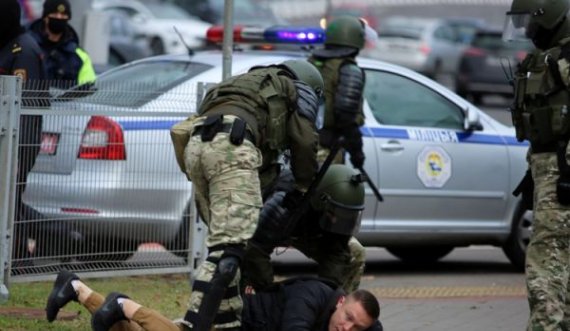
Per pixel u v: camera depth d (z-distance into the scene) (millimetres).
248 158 18469
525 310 27438
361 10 128250
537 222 21172
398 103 31812
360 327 18297
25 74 27500
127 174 26641
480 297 29172
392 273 33000
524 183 22219
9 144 24062
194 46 86062
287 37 31766
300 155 19453
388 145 31047
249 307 18969
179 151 19266
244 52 31547
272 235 20250
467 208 32375
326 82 27609
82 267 26281
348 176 21016
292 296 18719
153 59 31391
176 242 27578
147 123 26891
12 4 27281
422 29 104938
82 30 45812
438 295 29328
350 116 27484
